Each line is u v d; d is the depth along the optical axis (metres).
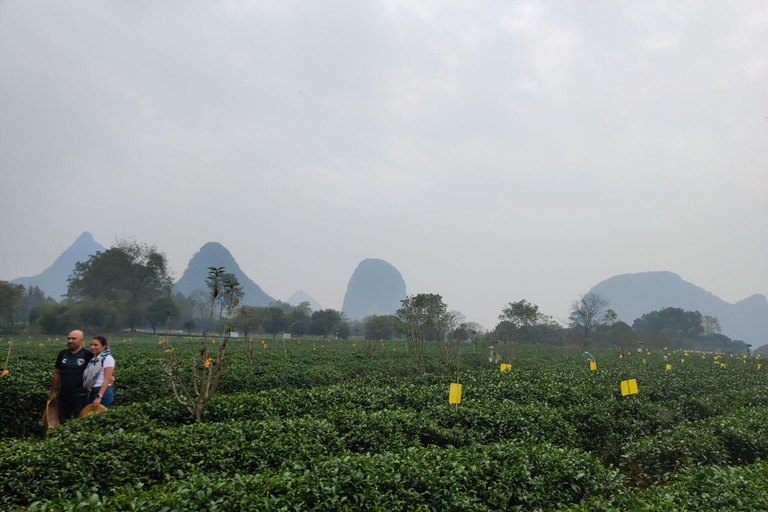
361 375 22.28
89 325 66.88
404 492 5.98
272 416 10.50
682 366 28.91
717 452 9.27
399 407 12.09
